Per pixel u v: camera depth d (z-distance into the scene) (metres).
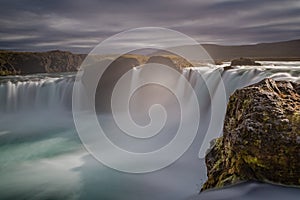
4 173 12.84
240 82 18.00
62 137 19.75
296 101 5.75
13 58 62.25
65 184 11.48
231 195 4.90
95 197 10.34
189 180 10.70
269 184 4.88
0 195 10.66
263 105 5.55
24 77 44.66
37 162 14.33
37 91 30.28
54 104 30.42
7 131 21.89
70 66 73.75
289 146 4.78
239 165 5.29
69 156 15.19
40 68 65.88
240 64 28.39
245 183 5.05
